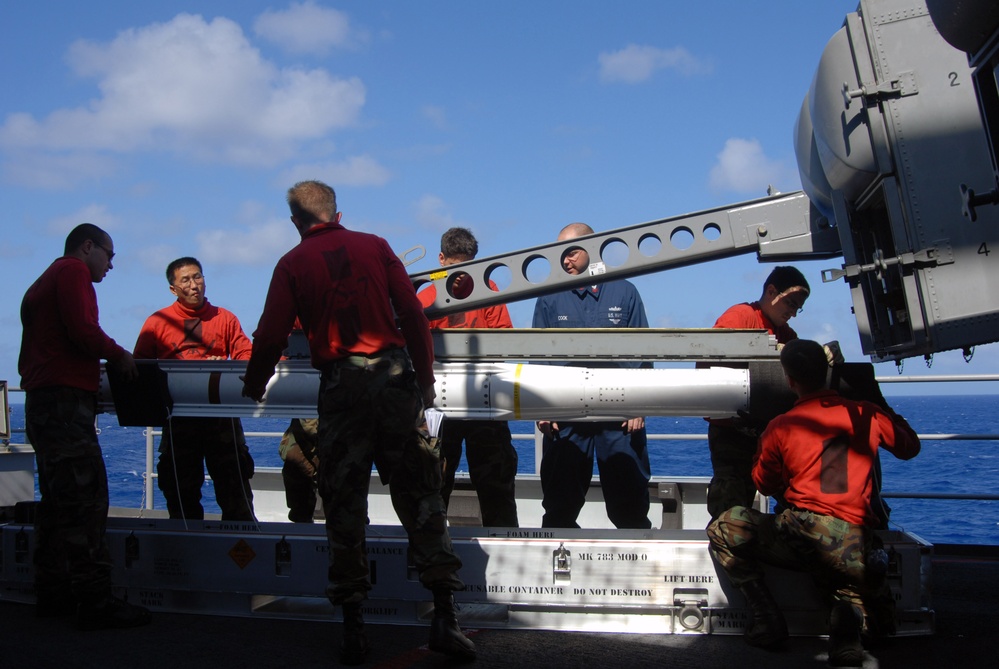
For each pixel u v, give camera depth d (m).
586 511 6.33
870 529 3.74
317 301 3.83
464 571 4.17
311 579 4.28
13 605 4.70
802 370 3.88
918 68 4.09
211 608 4.45
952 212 4.01
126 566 4.55
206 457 5.26
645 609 4.05
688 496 5.99
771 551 3.78
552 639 3.99
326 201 4.09
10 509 4.96
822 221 5.02
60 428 4.18
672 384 4.52
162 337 5.45
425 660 3.73
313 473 5.54
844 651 3.55
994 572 5.25
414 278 5.22
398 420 3.75
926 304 4.00
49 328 4.23
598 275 5.13
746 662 3.65
